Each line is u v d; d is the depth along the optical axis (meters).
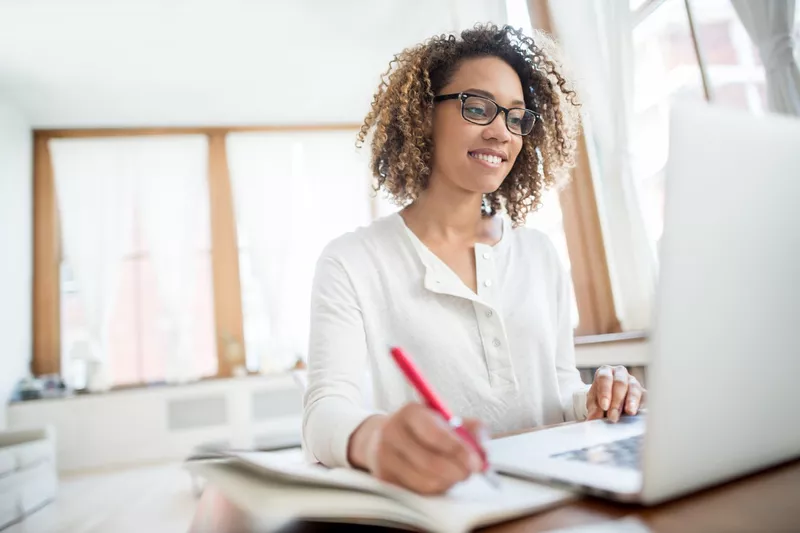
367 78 4.61
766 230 0.33
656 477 0.31
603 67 2.14
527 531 0.30
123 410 4.35
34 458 3.01
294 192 5.31
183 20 3.62
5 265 4.20
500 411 0.77
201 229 5.14
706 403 0.32
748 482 0.36
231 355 4.88
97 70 4.11
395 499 0.33
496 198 1.08
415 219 0.87
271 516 0.33
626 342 1.89
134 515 2.53
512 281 0.84
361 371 0.70
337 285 0.77
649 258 2.02
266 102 4.88
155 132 5.15
